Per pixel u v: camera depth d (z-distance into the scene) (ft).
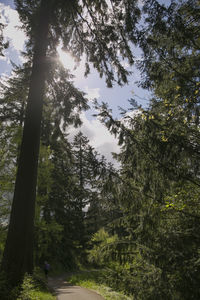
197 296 11.43
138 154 15.96
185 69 18.24
